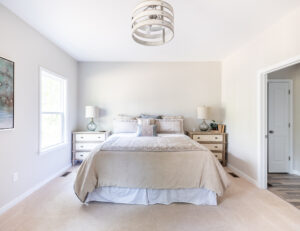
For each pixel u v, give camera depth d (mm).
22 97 2174
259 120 2562
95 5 1886
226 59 3719
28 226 1641
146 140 2645
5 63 1886
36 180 2453
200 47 3104
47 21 2221
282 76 3250
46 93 2949
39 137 2510
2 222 1698
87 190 1948
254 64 2701
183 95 3992
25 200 2133
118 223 1695
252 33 2529
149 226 1653
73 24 2301
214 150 3627
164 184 1985
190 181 1996
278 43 2193
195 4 1850
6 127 1904
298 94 3172
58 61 3088
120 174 2004
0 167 1850
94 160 2037
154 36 1837
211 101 3984
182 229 1614
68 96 3496
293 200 2174
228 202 2104
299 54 1900
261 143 2549
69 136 3553
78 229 1606
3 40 1885
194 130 3865
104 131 3801
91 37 2705
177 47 3105
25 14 2059
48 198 2188
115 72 3971
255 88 2672
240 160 3123
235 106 3318
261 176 2541
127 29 2447
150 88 3984
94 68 3967
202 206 1998
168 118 3814
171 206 1994
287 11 1972
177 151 2098
